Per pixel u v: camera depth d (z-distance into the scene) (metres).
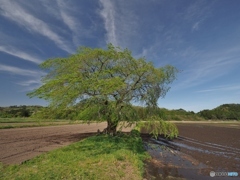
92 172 11.61
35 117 23.22
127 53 23.41
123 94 23.55
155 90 24.44
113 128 27.03
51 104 20.03
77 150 17.42
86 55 22.66
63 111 22.70
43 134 30.80
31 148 18.89
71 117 24.52
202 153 22.52
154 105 25.06
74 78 20.25
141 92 24.53
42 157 14.86
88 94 22.03
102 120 25.73
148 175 14.02
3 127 35.88
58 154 15.59
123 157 15.59
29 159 14.38
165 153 22.09
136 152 19.42
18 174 10.91
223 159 19.59
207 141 32.31
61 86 20.62
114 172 12.24
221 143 30.30
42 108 22.83
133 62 23.47
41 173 10.97
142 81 23.89
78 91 19.98
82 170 11.69
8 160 14.23
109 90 19.59
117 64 23.95
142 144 26.52
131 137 29.38
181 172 15.13
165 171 15.23
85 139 23.88
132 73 23.23
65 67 23.12
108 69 23.23
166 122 22.97
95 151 17.09
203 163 17.95
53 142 22.88
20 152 17.00
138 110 25.34
